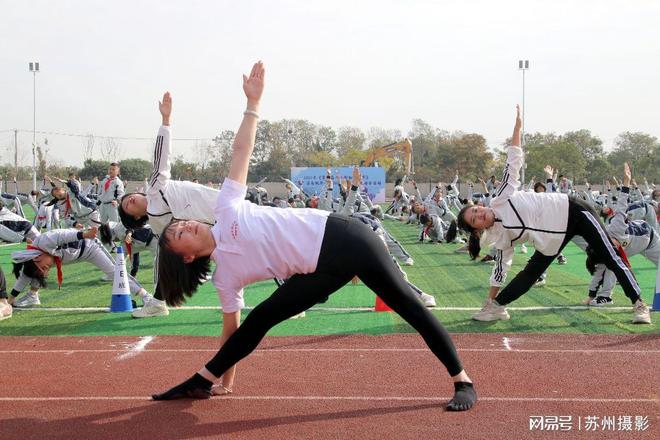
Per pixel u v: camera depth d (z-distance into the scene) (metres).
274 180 71.06
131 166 55.62
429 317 4.42
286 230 4.13
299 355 6.19
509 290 7.66
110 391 5.13
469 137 66.12
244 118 4.34
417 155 79.69
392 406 4.69
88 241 8.90
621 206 8.88
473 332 7.17
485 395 4.92
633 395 4.92
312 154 75.81
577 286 10.66
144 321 7.97
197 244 4.22
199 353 6.36
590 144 66.31
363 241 4.14
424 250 17.23
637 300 7.44
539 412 4.54
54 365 5.96
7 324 7.87
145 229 9.27
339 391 5.05
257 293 10.30
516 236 7.19
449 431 4.19
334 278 4.20
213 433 4.20
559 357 6.05
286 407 4.68
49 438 4.14
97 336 7.16
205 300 9.50
